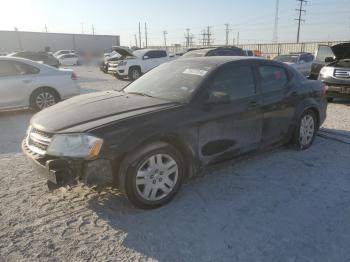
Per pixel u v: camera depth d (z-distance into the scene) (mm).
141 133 3391
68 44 60812
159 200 3586
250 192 3975
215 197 3850
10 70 8180
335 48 11609
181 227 3252
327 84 9859
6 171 4570
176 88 4137
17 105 8266
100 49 64062
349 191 4020
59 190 3973
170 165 3623
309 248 2945
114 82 17078
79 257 2814
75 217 3406
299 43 36750
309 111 5418
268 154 5223
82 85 15328
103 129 3279
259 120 4520
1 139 6203
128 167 3346
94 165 3236
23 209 3545
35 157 3469
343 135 6301
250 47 43188
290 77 5137
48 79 8555
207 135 3920
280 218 3416
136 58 18453
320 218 3424
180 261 2779
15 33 55812
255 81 4562
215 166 4715
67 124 3459
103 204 3660
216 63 4387
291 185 4160
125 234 3135
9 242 2992
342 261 2785
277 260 2793
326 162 4926
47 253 2859
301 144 5371
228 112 4098
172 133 3586
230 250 2916
